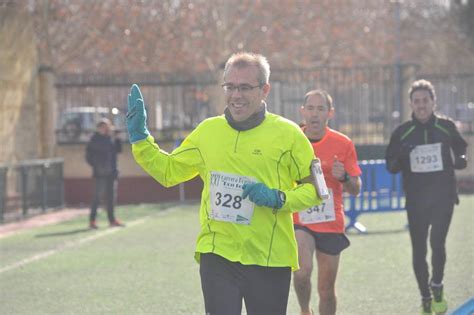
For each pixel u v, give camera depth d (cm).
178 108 2750
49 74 2683
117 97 2764
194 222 2070
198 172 662
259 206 628
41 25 3084
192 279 1275
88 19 3597
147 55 3747
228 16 3659
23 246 1677
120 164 2720
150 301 1111
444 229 1010
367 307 1054
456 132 1028
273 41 3888
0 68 2386
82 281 1269
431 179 1016
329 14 3997
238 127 634
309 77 2695
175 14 3778
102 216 2294
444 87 2786
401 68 2703
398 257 1460
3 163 2370
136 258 1492
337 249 876
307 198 633
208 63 3675
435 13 4575
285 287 644
